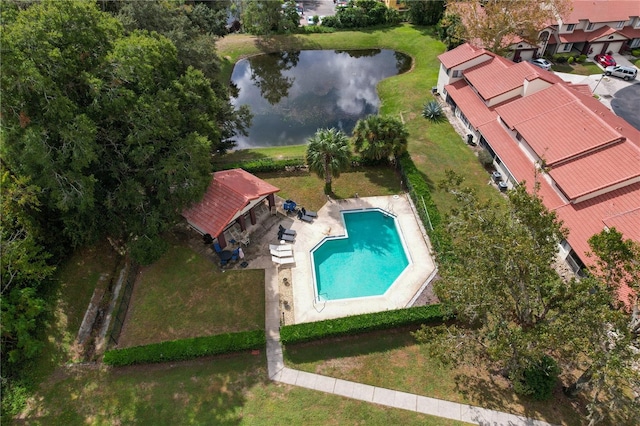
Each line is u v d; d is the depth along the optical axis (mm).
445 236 23531
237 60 67125
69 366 24641
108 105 25078
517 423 21594
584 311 17234
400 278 29391
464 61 47594
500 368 23859
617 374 15711
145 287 29000
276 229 33656
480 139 42906
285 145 47344
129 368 24406
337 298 28734
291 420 22062
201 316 27188
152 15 40594
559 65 61250
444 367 22406
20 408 22719
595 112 35656
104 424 22078
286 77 63156
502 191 37438
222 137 43594
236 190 31219
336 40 72062
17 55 21703
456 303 20750
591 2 62125
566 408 22016
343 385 23547
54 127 23516
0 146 23734
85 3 26562
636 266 17406
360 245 32906
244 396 23109
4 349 24016
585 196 30688
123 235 32625
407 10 77312
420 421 21922
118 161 27891
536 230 19469
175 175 28250
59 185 24344
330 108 54562
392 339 25781
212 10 67500
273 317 27156
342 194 37250
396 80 58531
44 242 28219
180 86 30859
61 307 27234
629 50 63844
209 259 31000
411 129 46562
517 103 40000
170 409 22578
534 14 49281
